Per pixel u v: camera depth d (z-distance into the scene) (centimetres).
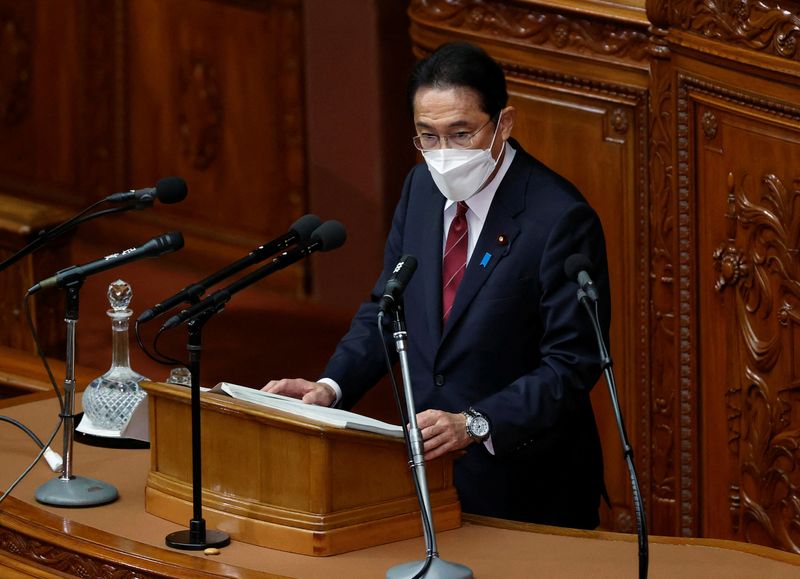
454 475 1320
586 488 1354
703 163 1795
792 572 1074
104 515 1195
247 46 3058
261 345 2777
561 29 1994
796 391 1702
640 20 1894
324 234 1143
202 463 1169
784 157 1670
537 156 2047
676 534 1908
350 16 2852
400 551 1126
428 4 2170
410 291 1363
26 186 3475
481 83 1248
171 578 1061
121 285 1405
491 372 1316
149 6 3212
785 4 1623
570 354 1264
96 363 2694
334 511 1116
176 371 1427
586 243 1296
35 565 1146
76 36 3347
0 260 2203
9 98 3472
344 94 2888
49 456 1315
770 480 1748
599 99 1970
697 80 1769
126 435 1262
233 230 3145
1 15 3450
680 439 1883
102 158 3347
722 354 1805
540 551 1134
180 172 3219
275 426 1120
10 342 2222
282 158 3044
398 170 2886
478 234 1334
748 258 1742
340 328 2869
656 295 1891
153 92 3238
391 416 2441
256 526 1128
